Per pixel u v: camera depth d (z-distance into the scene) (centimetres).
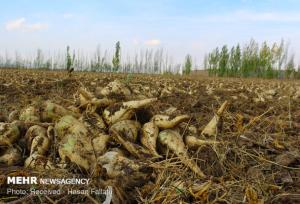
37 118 140
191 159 118
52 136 127
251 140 158
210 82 732
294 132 199
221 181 109
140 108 136
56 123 127
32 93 302
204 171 123
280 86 691
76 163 114
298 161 140
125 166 110
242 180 111
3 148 126
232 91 421
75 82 365
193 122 187
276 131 197
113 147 128
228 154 135
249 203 99
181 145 127
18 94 296
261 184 113
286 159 138
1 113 179
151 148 126
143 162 116
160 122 131
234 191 110
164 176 113
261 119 210
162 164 120
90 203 97
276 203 105
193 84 567
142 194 105
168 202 100
